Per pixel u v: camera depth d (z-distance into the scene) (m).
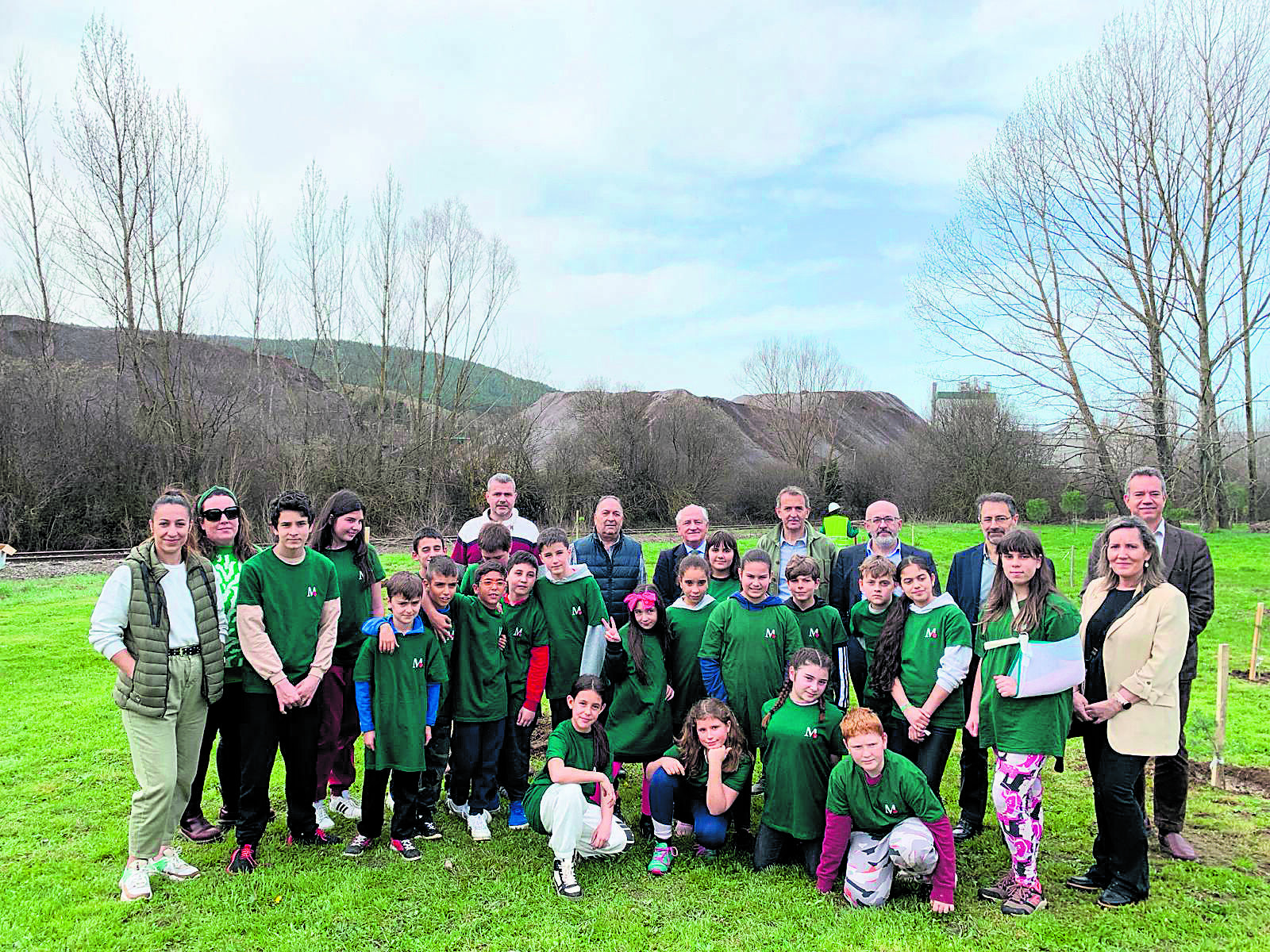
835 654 5.18
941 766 4.66
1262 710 7.78
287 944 3.81
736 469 38.25
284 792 5.83
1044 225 22.03
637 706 5.30
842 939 3.79
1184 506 28.31
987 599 4.64
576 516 29.91
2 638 11.25
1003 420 36.06
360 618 5.31
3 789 5.95
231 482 25.19
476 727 5.11
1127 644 4.25
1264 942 3.74
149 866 4.46
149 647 4.21
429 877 4.47
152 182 25.11
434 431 30.42
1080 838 5.02
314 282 30.55
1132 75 21.45
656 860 4.58
